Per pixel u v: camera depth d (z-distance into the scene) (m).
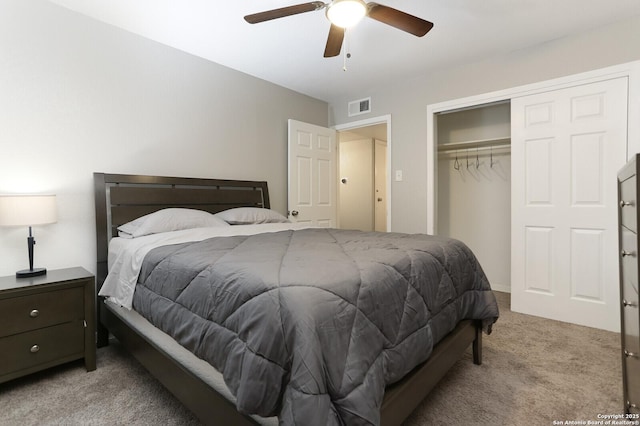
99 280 2.40
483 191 3.88
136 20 2.47
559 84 2.73
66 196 2.34
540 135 2.84
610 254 2.54
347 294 1.08
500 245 3.78
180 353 1.43
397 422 1.18
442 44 2.84
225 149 3.32
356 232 2.52
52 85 2.26
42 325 1.84
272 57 3.10
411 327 1.32
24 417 1.53
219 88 3.26
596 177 2.59
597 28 2.56
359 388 0.95
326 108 4.46
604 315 2.57
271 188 3.77
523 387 1.75
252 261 1.36
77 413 1.56
